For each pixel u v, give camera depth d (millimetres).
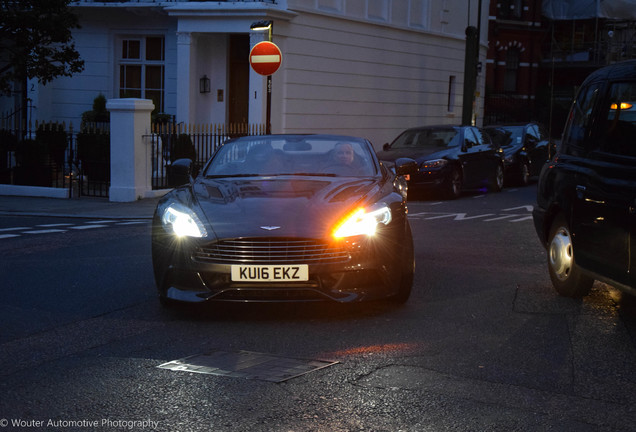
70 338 5848
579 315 6559
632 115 6324
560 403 4418
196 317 6512
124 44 24656
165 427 4023
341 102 26547
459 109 34531
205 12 22203
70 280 8086
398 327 6133
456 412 4250
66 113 25000
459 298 7215
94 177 17250
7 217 14117
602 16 44812
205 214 6484
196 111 23406
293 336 5875
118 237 11297
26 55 18641
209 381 4766
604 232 6312
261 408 4293
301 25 24141
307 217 6340
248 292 6250
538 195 7906
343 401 4410
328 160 7754
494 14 43969
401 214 6727
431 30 31422
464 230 12141
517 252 9977
